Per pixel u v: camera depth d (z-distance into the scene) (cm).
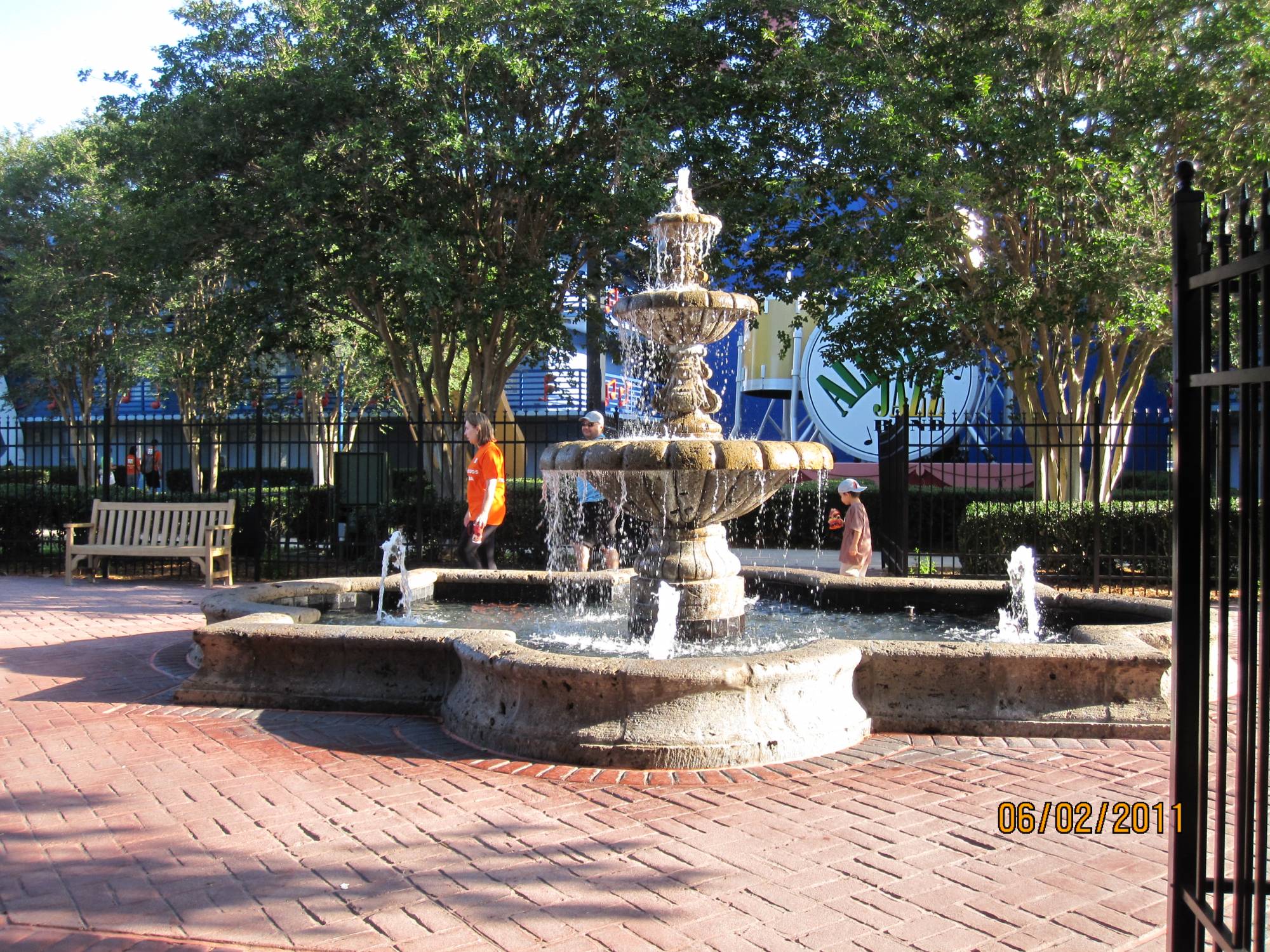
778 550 1642
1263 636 212
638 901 347
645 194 1188
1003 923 333
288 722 580
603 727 502
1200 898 241
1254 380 205
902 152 1140
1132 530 1189
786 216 1331
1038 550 1212
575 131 1391
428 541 1355
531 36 1287
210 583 1198
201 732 558
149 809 438
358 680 611
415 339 1394
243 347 1519
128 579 1302
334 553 1431
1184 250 246
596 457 600
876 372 1352
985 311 1249
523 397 2547
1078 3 1191
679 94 1377
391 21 1295
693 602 662
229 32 1446
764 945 317
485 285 1312
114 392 2348
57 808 439
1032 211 1196
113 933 325
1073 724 541
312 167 1232
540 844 398
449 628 681
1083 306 1247
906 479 1214
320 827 416
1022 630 733
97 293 1867
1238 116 1195
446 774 487
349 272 1317
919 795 455
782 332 1527
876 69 1212
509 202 1395
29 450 2597
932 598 802
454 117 1211
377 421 1625
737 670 503
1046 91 1252
